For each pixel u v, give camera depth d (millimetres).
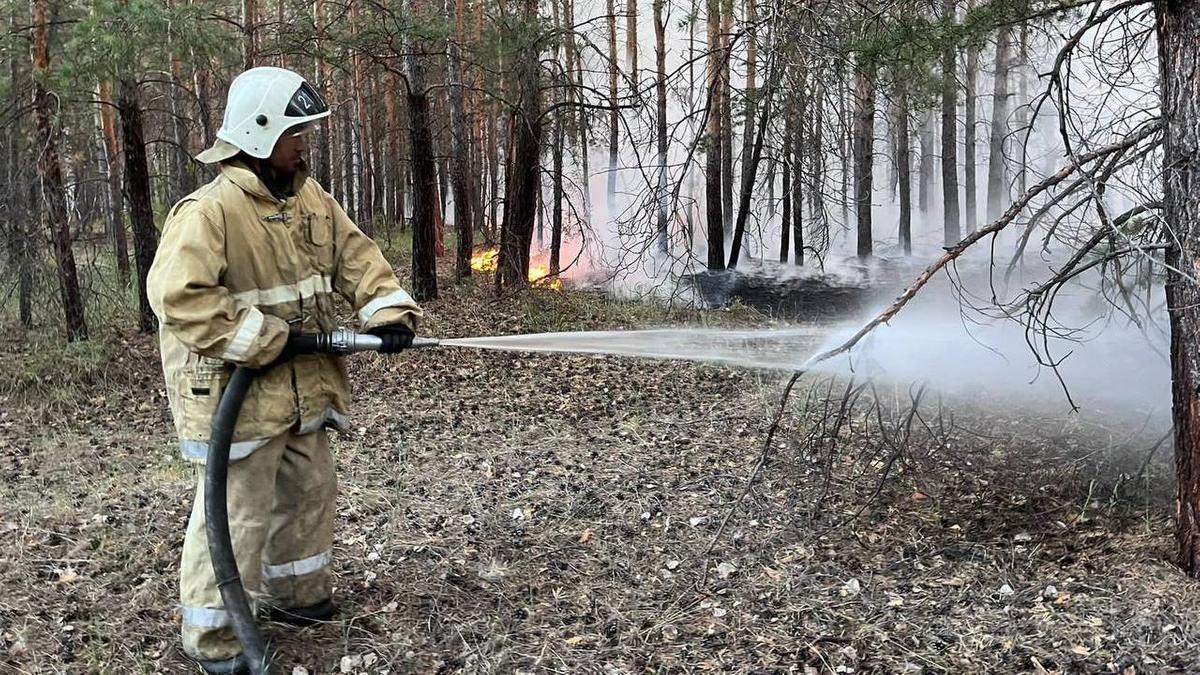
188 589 3408
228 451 3283
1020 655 3414
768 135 9719
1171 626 3498
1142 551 4172
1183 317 3842
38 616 3865
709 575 4289
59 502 5418
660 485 5559
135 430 7695
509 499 5387
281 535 3711
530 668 3506
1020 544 4414
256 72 3377
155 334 11594
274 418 3393
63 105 10008
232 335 3158
